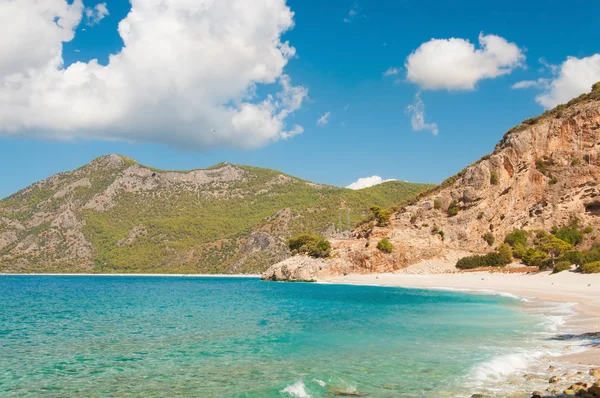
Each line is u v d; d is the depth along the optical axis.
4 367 22.12
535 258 85.62
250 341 28.25
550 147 102.88
